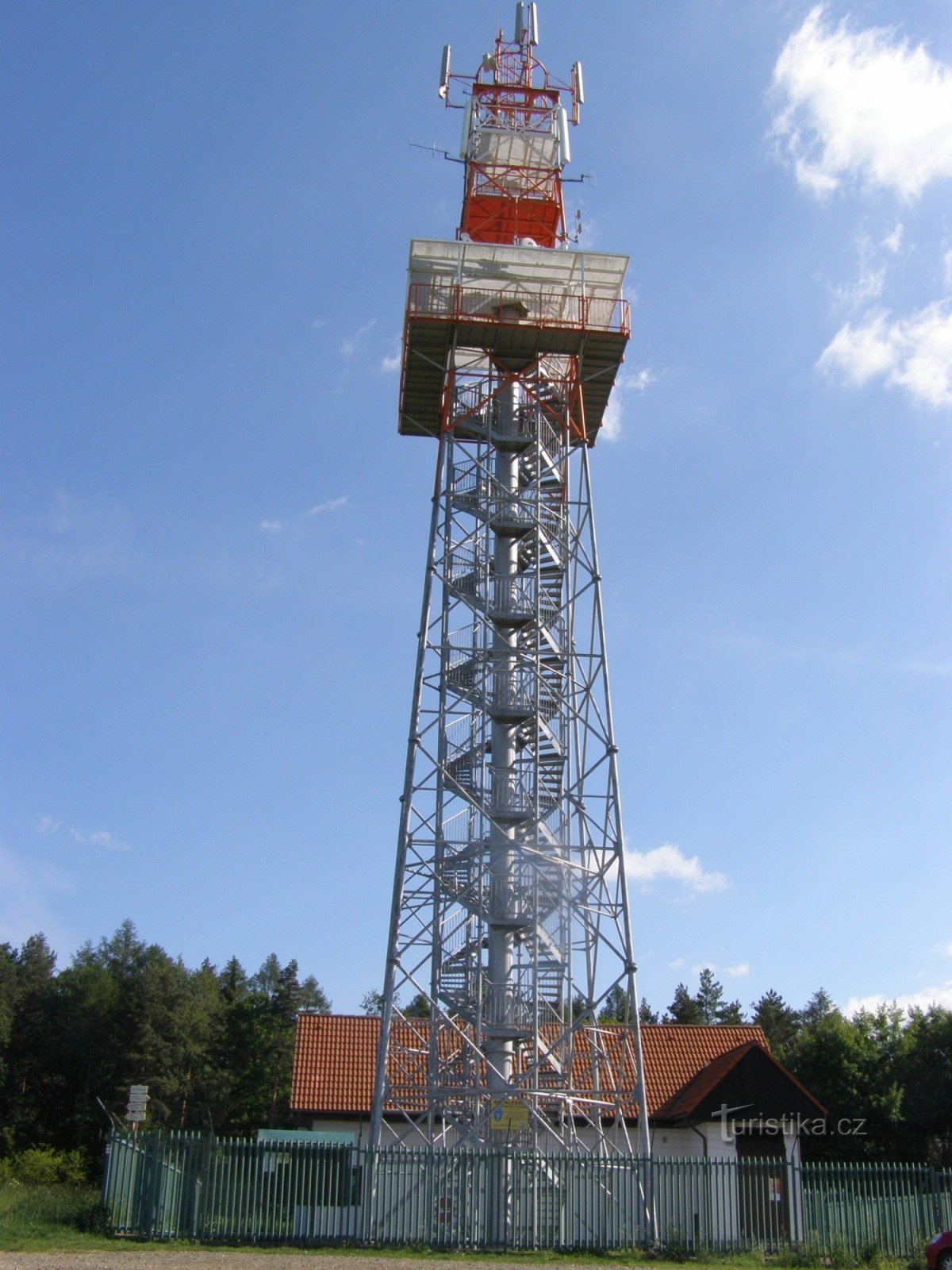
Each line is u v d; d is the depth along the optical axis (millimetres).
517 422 36562
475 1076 31719
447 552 34656
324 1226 27094
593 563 34688
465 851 31812
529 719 33562
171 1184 26938
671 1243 27266
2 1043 72750
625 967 30969
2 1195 31859
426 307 35375
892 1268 26625
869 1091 54250
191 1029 74812
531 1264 24109
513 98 40406
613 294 36469
